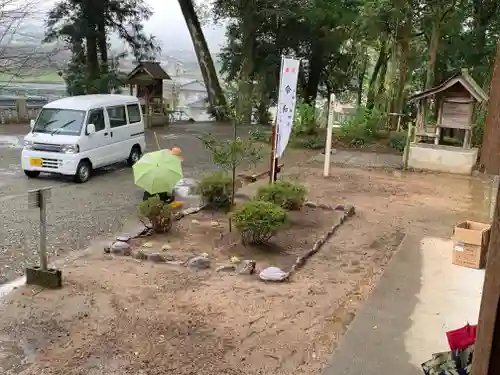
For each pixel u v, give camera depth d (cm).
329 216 800
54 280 504
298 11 2041
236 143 909
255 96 2148
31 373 359
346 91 2519
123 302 477
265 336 419
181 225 741
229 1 2183
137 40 2205
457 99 1216
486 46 1714
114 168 1183
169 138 1728
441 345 398
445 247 652
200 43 2377
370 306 468
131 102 1220
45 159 1012
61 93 2094
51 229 723
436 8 1539
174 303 479
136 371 363
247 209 648
